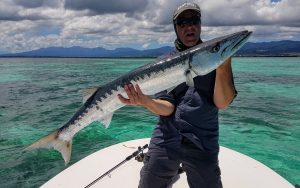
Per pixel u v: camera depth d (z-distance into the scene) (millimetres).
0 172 2469
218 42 1099
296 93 6562
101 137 3359
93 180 1581
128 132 3576
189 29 1260
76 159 2738
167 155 1288
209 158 1249
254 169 1643
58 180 1578
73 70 15812
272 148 3100
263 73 11734
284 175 2486
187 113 1236
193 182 1275
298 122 4039
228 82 1159
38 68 17875
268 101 5570
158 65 1185
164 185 1335
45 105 5352
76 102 5625
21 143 3215
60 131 1307
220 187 1277
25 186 2250
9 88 7871
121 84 1229
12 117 4418
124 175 1621
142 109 4777
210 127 1251
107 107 1271
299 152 2986
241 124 3949
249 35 1103
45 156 2783
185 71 1157
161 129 1323
